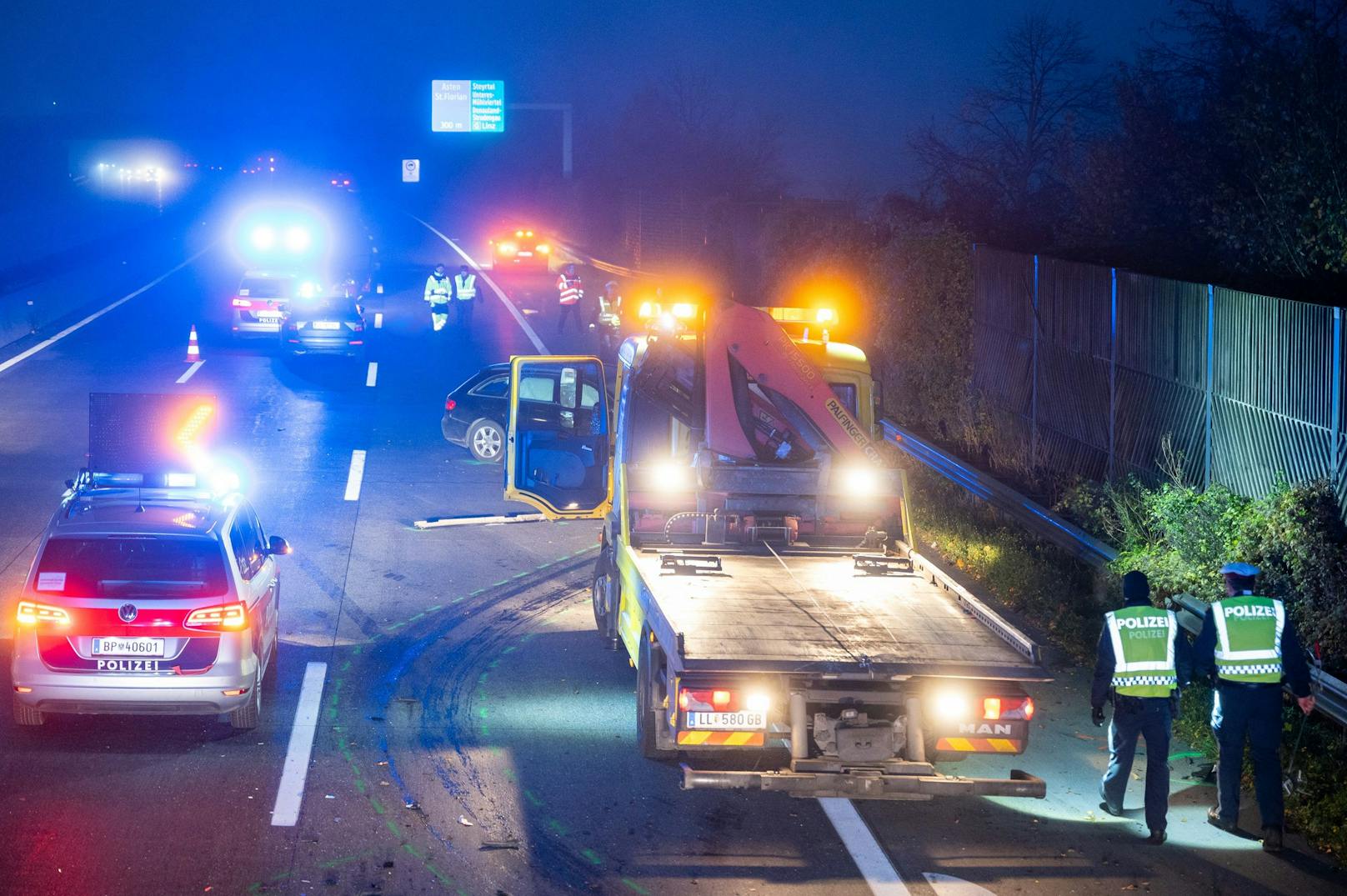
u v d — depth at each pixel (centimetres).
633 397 1216
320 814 855
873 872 800
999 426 1927
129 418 1130
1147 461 1462
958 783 790
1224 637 849
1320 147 1616
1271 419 1212
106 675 926
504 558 1541
